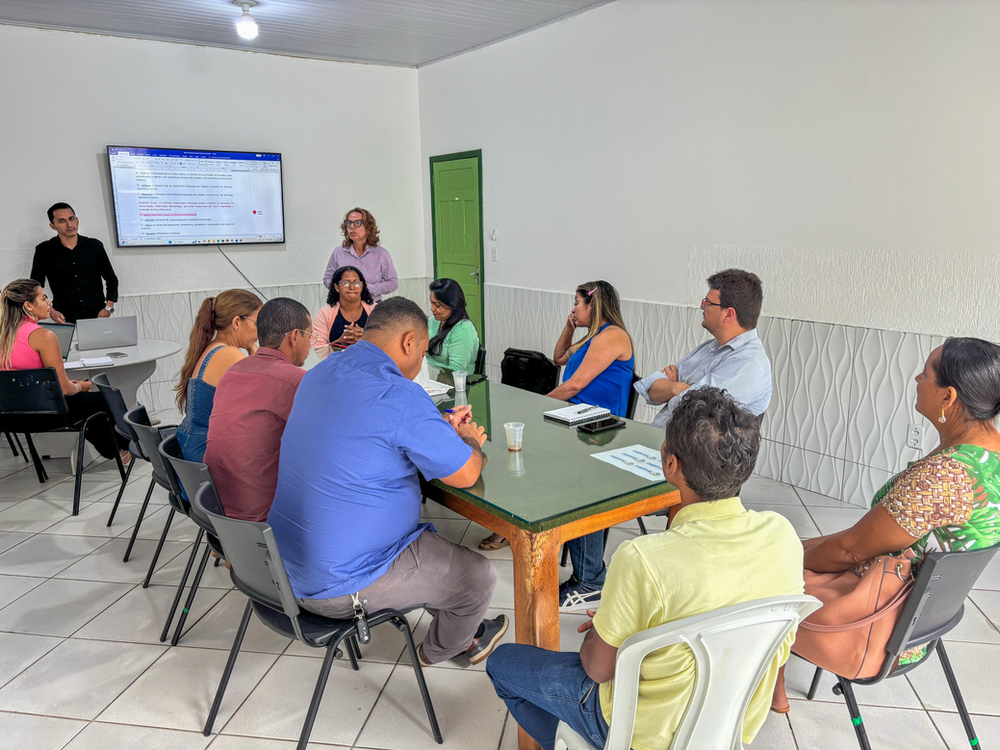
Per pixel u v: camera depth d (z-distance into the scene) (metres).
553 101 4.83
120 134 5.05
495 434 2.34
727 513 1.20
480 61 5.44
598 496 1.79
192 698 2.08
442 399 2.86
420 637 2.38
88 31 4.82
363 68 5.94
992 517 1.49
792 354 3.60
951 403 1.51
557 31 4.71
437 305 3.53
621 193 4.43
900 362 3.15
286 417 2.08
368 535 1.74
